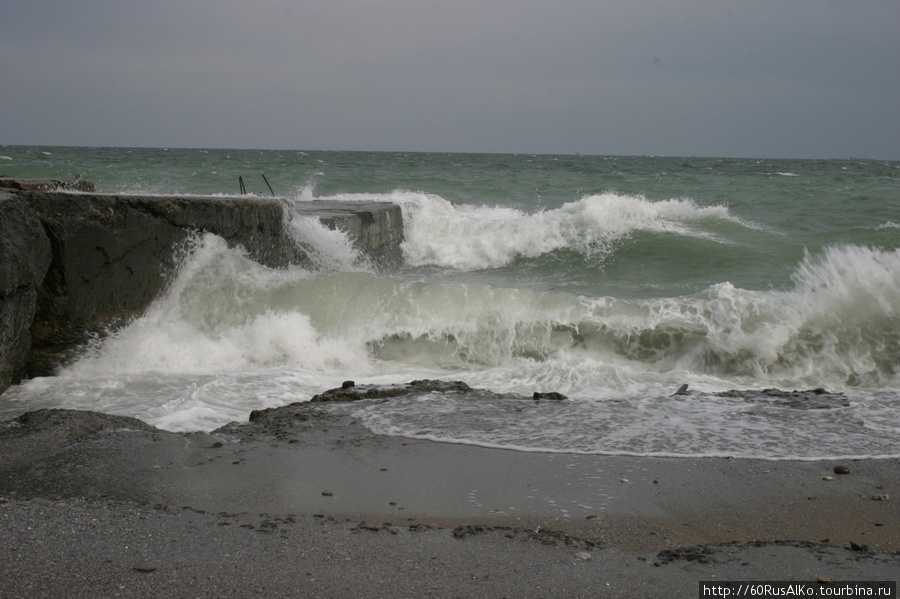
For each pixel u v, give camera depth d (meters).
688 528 3.51
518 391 6.50
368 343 7.83
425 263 14.03
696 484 4.02
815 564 3.12
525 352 7.82
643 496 3.86
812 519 3.61
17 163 39.94
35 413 5.09
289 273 8.23
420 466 4.25
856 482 4.05
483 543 3.27
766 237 15.30
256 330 7.61
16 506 3.61
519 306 7.96
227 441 4.65
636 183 31.05
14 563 3.00
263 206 9.07
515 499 3.81
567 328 7.80
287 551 3.15
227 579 2.90
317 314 7.96
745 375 7.37
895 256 7.92
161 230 7.59
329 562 3.06
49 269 6.52
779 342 7.43
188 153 104.06
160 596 2.77
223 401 5.94
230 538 3.27
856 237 15.05
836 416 5.25
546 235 14.33
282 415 5.22
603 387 6.61
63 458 4.29
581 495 3.86
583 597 2.83
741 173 49.88
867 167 85.19
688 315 7.80
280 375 6.81
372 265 11.81
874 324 7.45
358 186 26.50
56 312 6.61
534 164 68.94
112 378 6.58
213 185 26.06
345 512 3.63
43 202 6.46
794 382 7.15
